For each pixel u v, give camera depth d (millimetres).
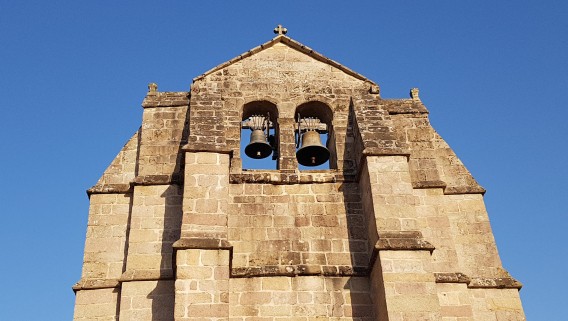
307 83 26875
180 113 25859
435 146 25781
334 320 21062
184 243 20469
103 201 23875
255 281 21609
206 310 19484
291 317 21047
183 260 20219
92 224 23344
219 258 20391
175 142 25047
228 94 26250
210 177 22250
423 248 20812
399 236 21344
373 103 25797
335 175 24266
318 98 26422
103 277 22328
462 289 21891
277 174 24141
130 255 22203
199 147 22750
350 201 23719
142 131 25281
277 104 26188
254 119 26438
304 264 22141
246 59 27391
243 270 21719
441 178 24891
